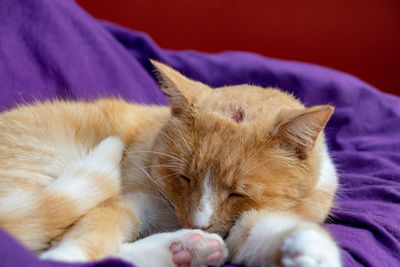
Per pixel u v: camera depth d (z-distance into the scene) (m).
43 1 0.59
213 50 0.97
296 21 0.97
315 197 0.43
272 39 0.98
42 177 0.44
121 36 0.72
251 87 0.47
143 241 0.39
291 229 0.37
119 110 0.52
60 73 0.59
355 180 0.56
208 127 0.41
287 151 0.41
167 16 0.94
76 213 0.39
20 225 0.37
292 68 0.75
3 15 0.56
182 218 0.41
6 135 0.45
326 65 1.00
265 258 0.38
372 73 1.01
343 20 0.98
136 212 0.43
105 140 0.46
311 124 0.39
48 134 0.46
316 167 0.42
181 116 0.43
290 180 0.41
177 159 0.41
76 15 0.64
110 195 0.42
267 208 0.40
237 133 0.40
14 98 0.55
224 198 0.40
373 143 0.65
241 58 0.76
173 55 0.74
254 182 0.40
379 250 0.43
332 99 0.73
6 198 0.38
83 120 0.49
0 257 0.28
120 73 0.65
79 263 0.31
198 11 0.95
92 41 0.65
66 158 0.46
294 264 0.34
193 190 0.40
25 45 0.57
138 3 0.92
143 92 0.68
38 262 0.29
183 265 0.39
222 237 0.41
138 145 0.47
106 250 0.38
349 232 0.45
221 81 0.73
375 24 0.98
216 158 0.39
